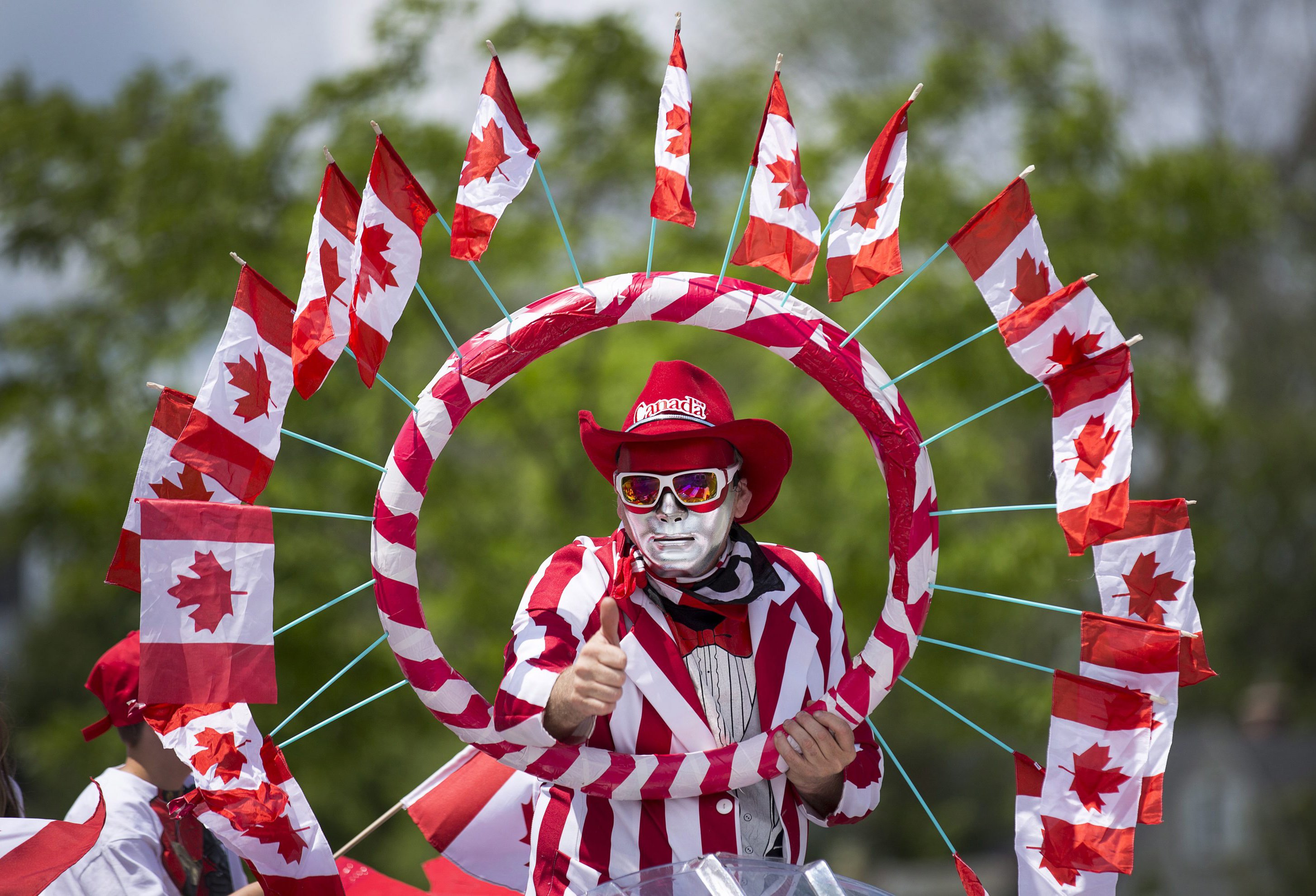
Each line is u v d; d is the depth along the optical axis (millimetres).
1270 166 40281
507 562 29047
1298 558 47062
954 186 31266
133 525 7539
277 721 27484
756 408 29000
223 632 7172
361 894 9812
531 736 7152
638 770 7312
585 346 29938
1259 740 54406
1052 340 7668
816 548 28562
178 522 7191
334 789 29328
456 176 29781
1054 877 7781
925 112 32094
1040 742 32375
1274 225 37219
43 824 7723
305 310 7402
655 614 7598
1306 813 53000
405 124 30406
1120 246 31703
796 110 32344
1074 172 32188
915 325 29672
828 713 7281
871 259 7426
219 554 7230
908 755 51969
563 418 29469
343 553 29094
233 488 7406
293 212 29875
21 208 32469
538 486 30312
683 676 7516
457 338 30922
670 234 30609
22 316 32406
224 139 32594
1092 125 31953
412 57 31188
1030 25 43375
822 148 31625
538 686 7141
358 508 29375
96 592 29703
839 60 42500
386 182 7336
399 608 7352
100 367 31578
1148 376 33156
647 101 32156
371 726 28141
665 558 7320
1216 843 53938
